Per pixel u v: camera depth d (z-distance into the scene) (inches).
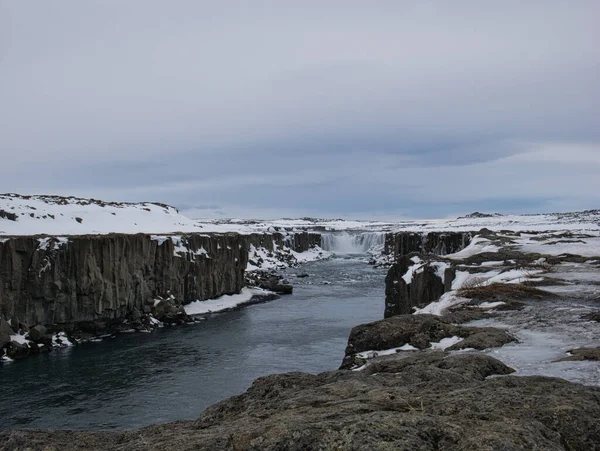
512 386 292.5
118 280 1605.6
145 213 2812.5
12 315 1347.2
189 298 1995.6
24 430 301.3
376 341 546.0
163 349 1378.0
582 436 226.4
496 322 584.1
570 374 352.5
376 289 2449.6
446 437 216.1
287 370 1157.7
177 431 294.7
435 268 1187.9
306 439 218.7
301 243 4739.2
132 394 1029.8
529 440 208.4
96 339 1505.9
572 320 563.2
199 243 2113.7
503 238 1752.0
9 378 1133.1
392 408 259.8
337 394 303.4
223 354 1312.7
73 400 998.4
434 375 338.0
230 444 232.7
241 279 2335.1
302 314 1839.3
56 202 2426.2
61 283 1441.9
